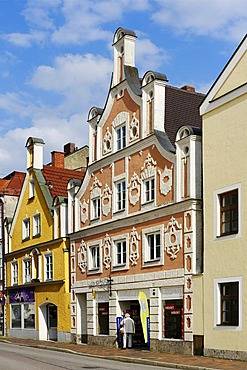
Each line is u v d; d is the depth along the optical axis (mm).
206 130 27109
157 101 31125
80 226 38062
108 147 35562
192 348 26859
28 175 46188
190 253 27562
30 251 44656
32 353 29828
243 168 24812
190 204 27750
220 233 25922
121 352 29531
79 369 21281
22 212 46844
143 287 30906
